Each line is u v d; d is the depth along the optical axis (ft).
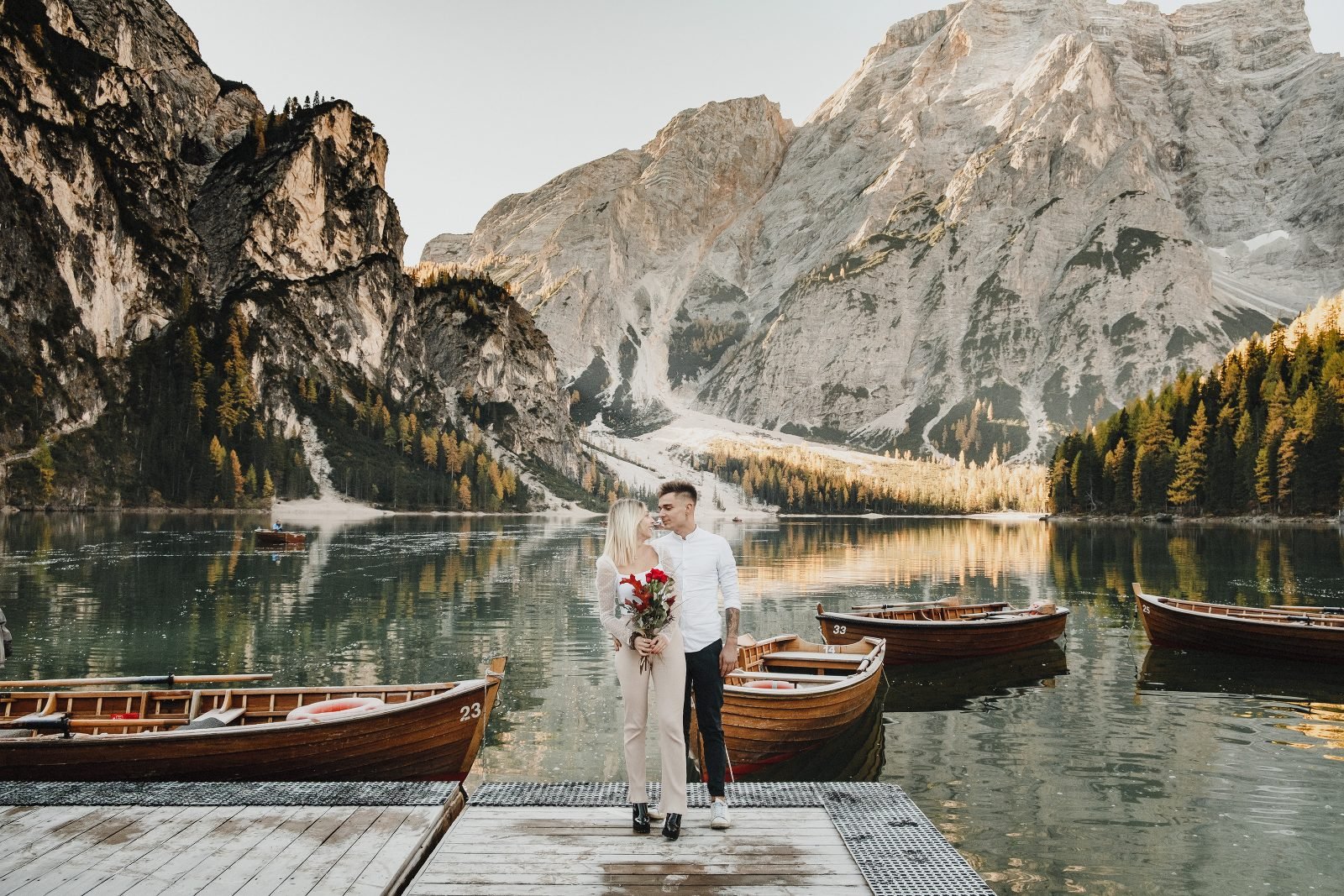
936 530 485.56
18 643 89.04
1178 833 38.88
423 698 43.57
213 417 572.10
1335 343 437.58
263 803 27.07
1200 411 443.32
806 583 160.76
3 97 551.59
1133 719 59.36
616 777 47.03
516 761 50.11
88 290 569.23
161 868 21.85
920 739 54.65
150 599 124.47
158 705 44.75
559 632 97.30
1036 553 239.71
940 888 20.30
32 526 323.57
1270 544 261.85
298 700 45.29
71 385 521.65
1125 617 109.09
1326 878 34.17
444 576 163.43
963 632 77.82
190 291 635.25
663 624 23.53
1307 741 53.67
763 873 21.36
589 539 315.58
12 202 536.83
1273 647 78.18
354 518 519.60
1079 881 34.14
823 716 50.03
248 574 161.07
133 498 489.67
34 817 25.62
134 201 654.94
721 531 479.82
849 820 25.18
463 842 23.34
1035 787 45.27
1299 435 383.86
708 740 25.23
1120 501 488.02
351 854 22.88
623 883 20.81
